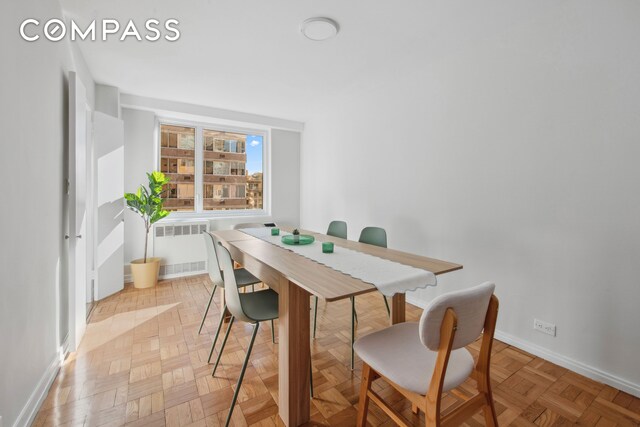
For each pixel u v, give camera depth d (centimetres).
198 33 227
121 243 339
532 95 207
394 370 115
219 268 200
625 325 169
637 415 153
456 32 224
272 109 424
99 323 257
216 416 151
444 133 268
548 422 148
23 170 141
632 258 166
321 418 150
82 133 223
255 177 493
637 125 163
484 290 106
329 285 128
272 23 213
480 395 120
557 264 197
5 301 123
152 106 374
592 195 180
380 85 333
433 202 280
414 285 139
